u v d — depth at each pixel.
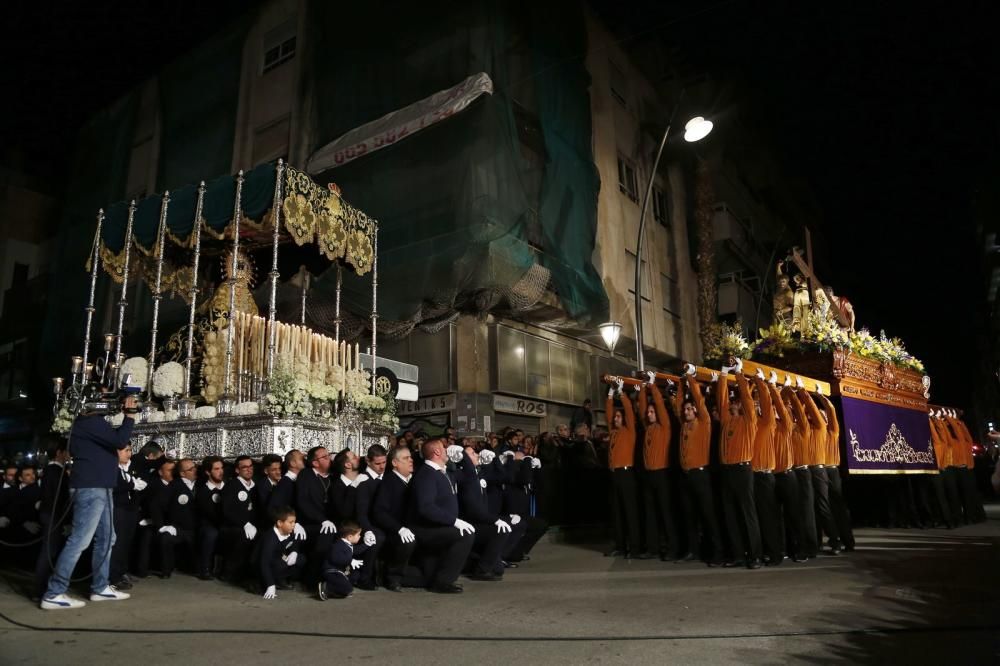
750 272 34.34
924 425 13.77
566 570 9.10
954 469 14.83
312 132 20.39
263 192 10.94
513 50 18.84
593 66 23.28
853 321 12.88
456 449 8.66
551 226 19.05
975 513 15.23
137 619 5.99
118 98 26.61
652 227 26.14
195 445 9.91
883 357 12.64
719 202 30.12
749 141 34.41
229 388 10.17
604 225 22.34
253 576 8.16
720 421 9.38
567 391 21.41
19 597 7.07
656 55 28.34
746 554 9.22
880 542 11.23
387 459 8.05
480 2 18.12
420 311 17.36
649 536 10.12
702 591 7.00
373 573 7.68
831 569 8.30
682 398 9.95
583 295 19.61
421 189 17.56
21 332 27.22
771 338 12.04
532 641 5.01
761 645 4.77
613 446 10.61
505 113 17.66
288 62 21.81
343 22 20.44
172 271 13.25
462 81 17.77
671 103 28.86
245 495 8.33
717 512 9.60
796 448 9.73
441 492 7.54
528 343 20.08
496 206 16.83
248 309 12.62
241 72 22.78
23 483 9.91
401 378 14.09
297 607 6.55
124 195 25.03
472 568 8.77
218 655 4.73
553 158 19.52
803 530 9.41
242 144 22.22
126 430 6.86
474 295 17.48
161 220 11.77
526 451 11.97
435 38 18.59
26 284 27.58
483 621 5.76
